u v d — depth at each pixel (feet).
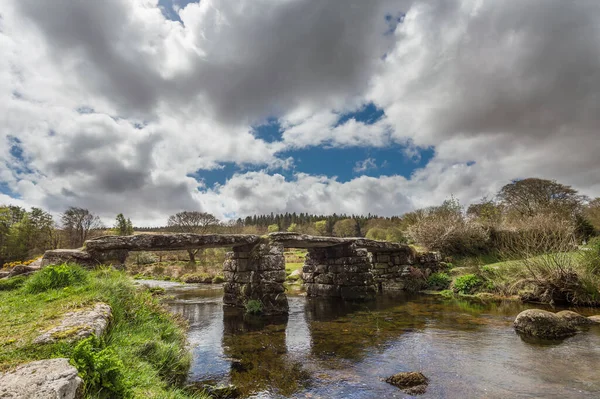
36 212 120.88
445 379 18.12
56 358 8.71
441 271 62.03
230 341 26.96
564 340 24.18
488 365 19.97
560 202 85.81
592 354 21.02
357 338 27.17
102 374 9.49
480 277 49.96
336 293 52.85
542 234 47.16
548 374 18.15
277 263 41.32
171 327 20.01
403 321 33.01
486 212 87.40
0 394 6.46
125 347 14.21
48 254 26.22
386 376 18.88
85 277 20.85
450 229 67.72
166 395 11.80
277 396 16.38
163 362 15.98
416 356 22.09
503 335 26.35
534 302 39.93
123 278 22.15
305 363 21.24
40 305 15.24
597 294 35.55
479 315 34.35
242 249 44.14
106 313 14.49
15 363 8.82
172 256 136.87
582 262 39.34
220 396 16.14
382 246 57.47
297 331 30.09
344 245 52.54
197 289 67.77
